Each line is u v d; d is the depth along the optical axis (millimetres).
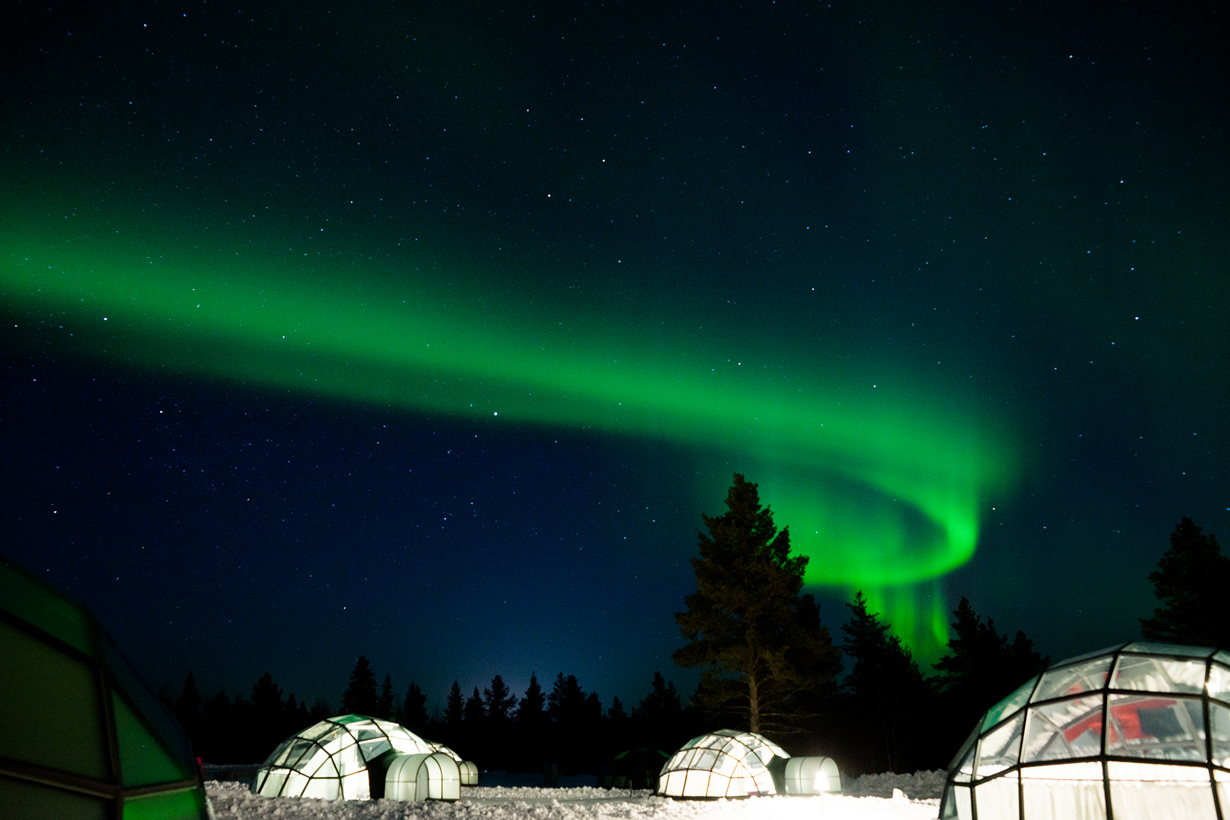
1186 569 53531
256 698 87312
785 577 45375
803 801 24859
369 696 92750
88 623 7109
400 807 18812
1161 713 14055
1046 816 14195
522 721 89438
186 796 7742
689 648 44750
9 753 5875
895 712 63969
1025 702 15789
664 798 29000
